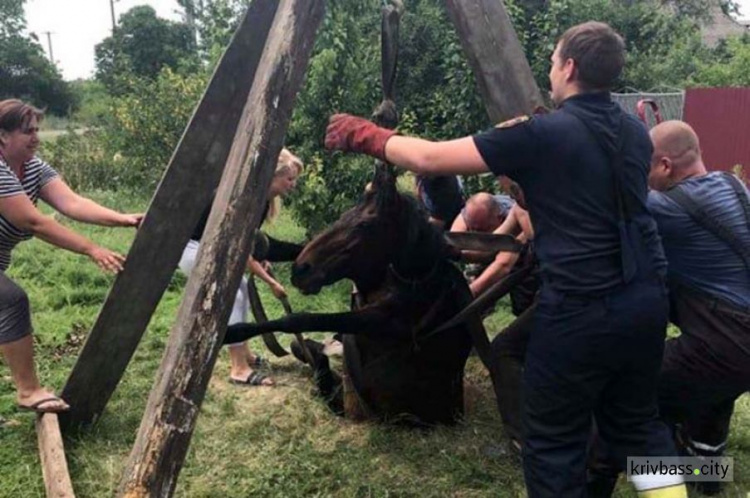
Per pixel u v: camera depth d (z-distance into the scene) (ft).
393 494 10.93
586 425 8.11
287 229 28.71
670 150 10.08
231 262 7.14
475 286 12.35
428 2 30.78
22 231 11.54
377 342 12.17
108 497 10.63
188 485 10.97
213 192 10.94
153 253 11.16
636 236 7.66
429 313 11.51
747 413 13.56
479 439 12.49
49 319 18.75
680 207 9.75
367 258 11.02
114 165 41.93
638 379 8.08
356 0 22.77
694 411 10.44
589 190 7.54
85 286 21.66
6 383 14.37
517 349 11.68
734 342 9.55
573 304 7.59
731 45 71.26
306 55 7.57
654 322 7.70
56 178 12.10
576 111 7.70
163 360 7.47
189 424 6.97
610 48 7.72
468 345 12.39
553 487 7.96
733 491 11.07
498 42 9.34
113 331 11.60
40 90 150.51
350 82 23.30
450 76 25.49
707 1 94.99
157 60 134.51
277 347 13.94
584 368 7.73
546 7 26.84
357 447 12.26
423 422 12.68
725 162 41.09
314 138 23.45
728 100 40.47
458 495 10.95
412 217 11.07
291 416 13.35
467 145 7.60
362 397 12.67
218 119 10.55
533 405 8.12
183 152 10.62
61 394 11.99
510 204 14.34
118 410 13.26
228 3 26.35
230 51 10.27
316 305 20.20
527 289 12.98
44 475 10.73
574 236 7.55
